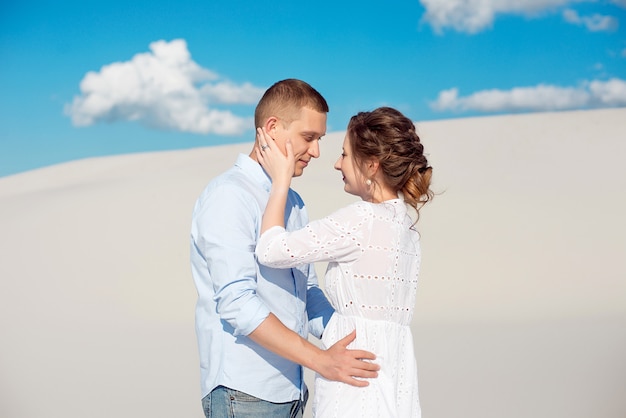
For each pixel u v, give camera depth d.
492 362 7.09
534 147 19.69
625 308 8.80
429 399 6.16
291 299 3.00
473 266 10.99
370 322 2.75
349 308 2.78
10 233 14.62
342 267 2.77
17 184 20.19
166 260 12.36
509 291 9.73
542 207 14.50
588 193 15.55
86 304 10.34
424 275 10.66
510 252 11.66
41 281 11.59
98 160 22.28
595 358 7.09
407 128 2.85
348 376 2.70
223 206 2.86
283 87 2.97
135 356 8.06
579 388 6.30
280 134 2.95
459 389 6.37
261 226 2.89
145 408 6.46
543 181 16.64
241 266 2.80
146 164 20.95
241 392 2.88
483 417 5.74
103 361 7.94
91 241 13.72
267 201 2.99
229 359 2.90
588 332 7.95
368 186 2.90
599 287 9.75
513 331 8.09
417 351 7.50
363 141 2.81
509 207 14.49
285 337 2.74
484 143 20.27
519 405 5.98
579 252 11.53
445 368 6.95
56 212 15.77
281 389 2.95
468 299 9.48
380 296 2.75
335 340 2.82
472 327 8.28
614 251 11.55
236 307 2.76
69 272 11.99
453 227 13.20
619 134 20.55
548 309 8.88
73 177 20.38
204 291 2.96
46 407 6.55
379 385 2.72
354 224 2.72
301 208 3.28
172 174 18.95
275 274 2.95
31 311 10.09
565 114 23.02
